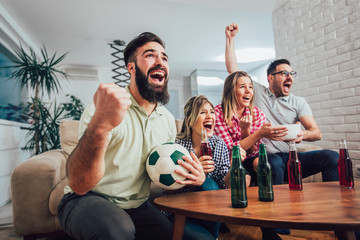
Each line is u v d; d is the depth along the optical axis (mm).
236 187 723
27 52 4121
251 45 4883
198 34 4242
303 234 1489
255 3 2977
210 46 4824
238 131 1714
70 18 3506
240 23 3904
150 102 1082
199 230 987
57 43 4316
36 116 3012
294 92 2809
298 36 2760
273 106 1917
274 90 1952
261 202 770
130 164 970
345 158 966
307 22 2637
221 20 3768
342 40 2260
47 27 3730
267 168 788
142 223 988
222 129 1704
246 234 1544
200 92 6363
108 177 955
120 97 613
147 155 1026
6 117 3186
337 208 673
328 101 2395
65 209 892
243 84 1725
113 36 4121
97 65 5559
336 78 2318
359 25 2115
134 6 3273
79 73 5664
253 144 1524
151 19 3650
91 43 4363
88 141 661
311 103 2582
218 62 5871
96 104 641
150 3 3221
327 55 2406
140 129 1028
